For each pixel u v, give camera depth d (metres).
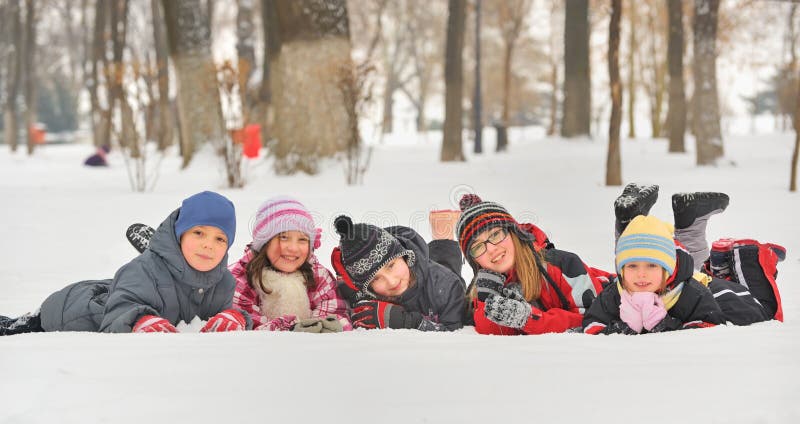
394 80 55.94
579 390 2.24
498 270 4.17
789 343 2.82
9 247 8.14
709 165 18.02
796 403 2.09
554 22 39.69
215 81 15.78
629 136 33.81
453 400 2.16
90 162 24.92
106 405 2.10
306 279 4.32
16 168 25.48
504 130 27.39
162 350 2.70
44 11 54.34
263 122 28.59
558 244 7.57
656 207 10.35
